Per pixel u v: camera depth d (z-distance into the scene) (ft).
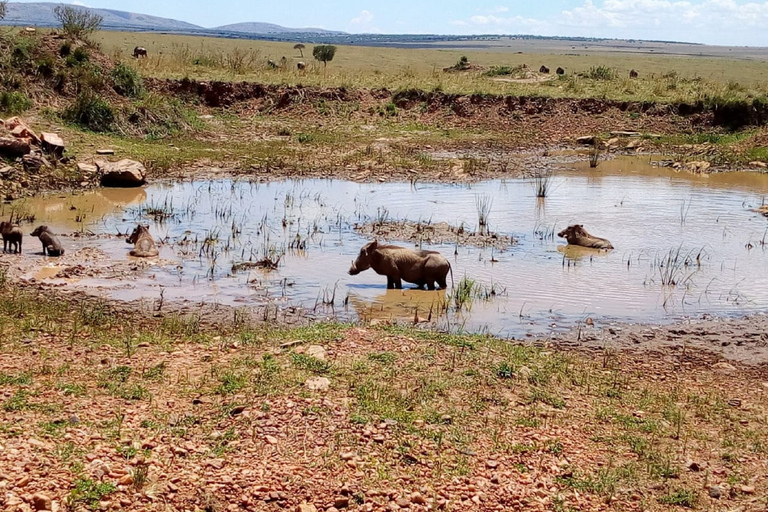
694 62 288.10
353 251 57.00
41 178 76.13
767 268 54.65
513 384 32.86
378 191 81.20
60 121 97.09
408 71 159.84
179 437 25.61
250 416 27.27
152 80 123.95
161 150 96.27
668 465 27.25
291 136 113.39
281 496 22.89
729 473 27.30
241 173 88.28
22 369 30.86
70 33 116.26
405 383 31.55
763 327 43.27
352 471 24.63
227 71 137.18
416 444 26.68
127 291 45.75
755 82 176.55
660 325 43.16
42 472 22.18
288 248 57.21
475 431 28.30
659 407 32.22
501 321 42.96
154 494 22.07
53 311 40.29
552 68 221.46
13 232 53.06
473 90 134.31
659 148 116.67
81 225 62.54
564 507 24.20
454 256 56.08
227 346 35.12
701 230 65.87
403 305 45.27
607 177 93.56
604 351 38.96
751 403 33.37
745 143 115.24
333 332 37.58
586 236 59.93
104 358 32.73
